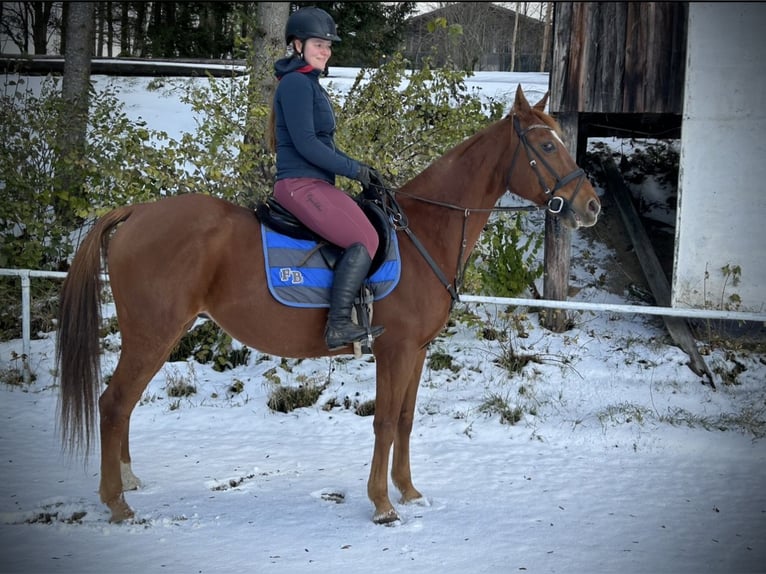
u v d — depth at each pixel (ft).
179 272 13.50
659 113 27.45
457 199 14.88
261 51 29.27
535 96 42.45
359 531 13.62
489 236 27.71
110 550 12.56
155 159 25.21
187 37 62.03
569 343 25.46
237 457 17.92
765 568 12.41
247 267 13.76
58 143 27.89
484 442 19.48
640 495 15.90
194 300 13.73
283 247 13.80
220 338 25.21
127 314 13.69
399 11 59.06
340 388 22.67
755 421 20.21
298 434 19.93
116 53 88.38
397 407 14.20
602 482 16.65
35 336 26.81
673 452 18.80
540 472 17.24
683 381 23.04
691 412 21.11
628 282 30.17
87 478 16.11
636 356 24.54
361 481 16.38
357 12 55.47
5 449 17.94
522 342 25.57
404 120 26.05
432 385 23.15
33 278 28.27
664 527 14.20
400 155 26.48
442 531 13.73
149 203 14.28
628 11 25.59
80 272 13.80
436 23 23.79
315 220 13.53
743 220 24.53
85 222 30.68
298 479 16.47
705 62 24.25
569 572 12.13
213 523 13.84
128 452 15.64
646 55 25.57
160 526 13.66
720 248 24.82
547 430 19.89
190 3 61.11
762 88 23.88
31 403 21.79
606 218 33.91
